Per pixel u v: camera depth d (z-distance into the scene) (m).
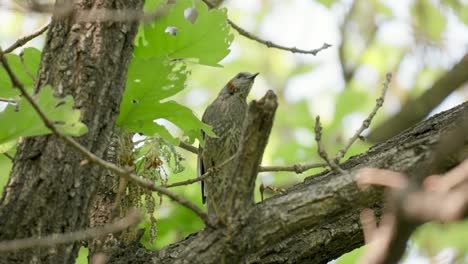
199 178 7.67
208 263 6.21
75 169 6.41
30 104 5.89
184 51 7.79
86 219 6.50
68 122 6.00
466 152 5.74
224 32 7.74
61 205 6.34
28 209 6.28
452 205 4.41
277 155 12.27
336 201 6.27
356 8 16.38
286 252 7.86
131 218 5.78
